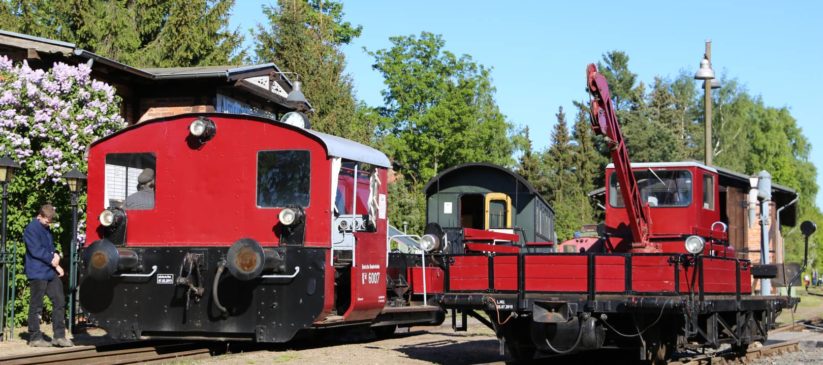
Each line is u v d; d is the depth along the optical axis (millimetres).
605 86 12961
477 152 55438
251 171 13062
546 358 13070
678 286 10586
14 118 16078
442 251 17156
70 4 32156
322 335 15500
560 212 60031
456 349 14250
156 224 13344
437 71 60719
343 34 57875
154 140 13516
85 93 17312
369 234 14039
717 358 12859
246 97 24203
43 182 16250
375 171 14383
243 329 12586
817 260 73312
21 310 16094
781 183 69125
